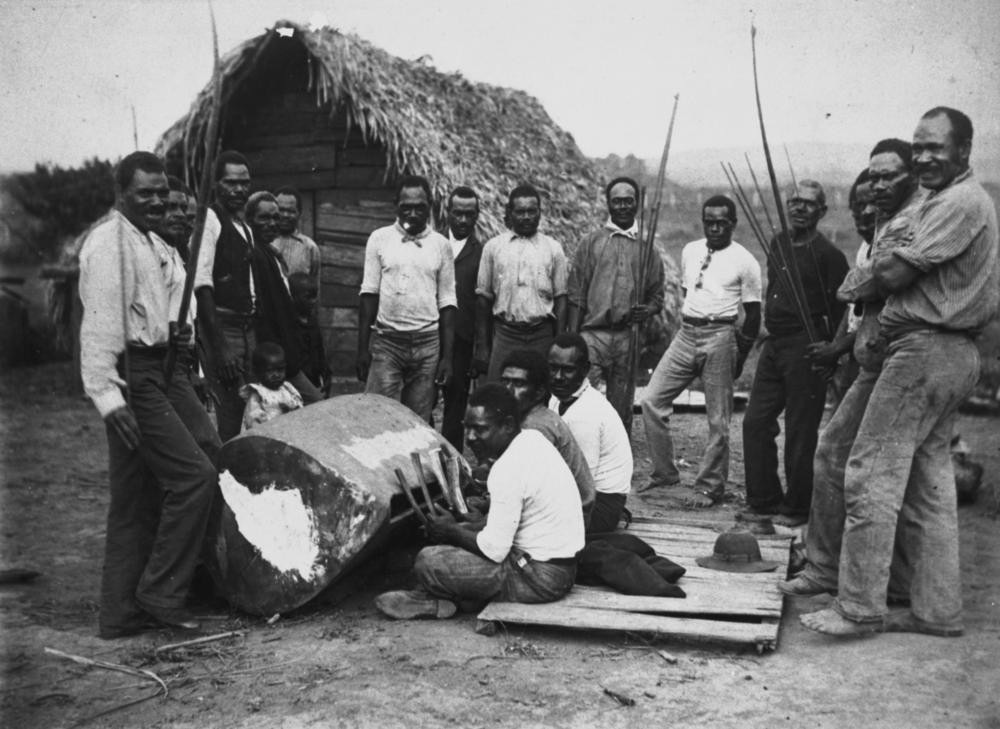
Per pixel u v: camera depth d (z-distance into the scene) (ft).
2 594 14.93
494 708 10.70
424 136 32.24
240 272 18.04
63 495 20.76
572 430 15.88
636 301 21.77
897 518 13.15
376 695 11.03
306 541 13.55
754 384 20.44
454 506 15.10
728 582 14.58
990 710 10.59
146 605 13.16
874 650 12.42
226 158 18.21
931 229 12.21
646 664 12.04
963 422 24.48
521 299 21.65
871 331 13.83
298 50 32.27
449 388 22.70
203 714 10.64
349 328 34.63
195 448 13.35
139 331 12.95
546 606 13.38
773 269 19.71
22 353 29.60
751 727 10.27
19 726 10.29
